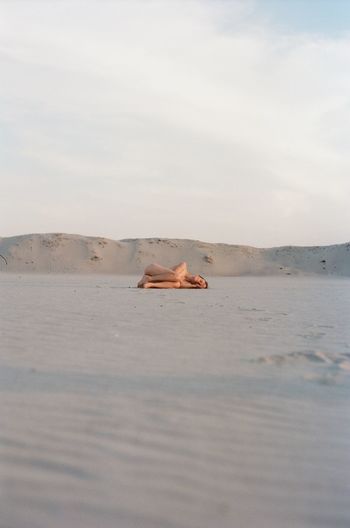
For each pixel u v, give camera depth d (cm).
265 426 379
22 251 8288
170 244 8762
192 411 410
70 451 329
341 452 334
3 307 1231
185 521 253
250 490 283
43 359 593
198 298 1714
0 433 357
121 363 577
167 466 309
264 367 565
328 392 468
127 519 254
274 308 1315
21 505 265
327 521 256
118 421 384
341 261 7975
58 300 1502
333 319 1043
